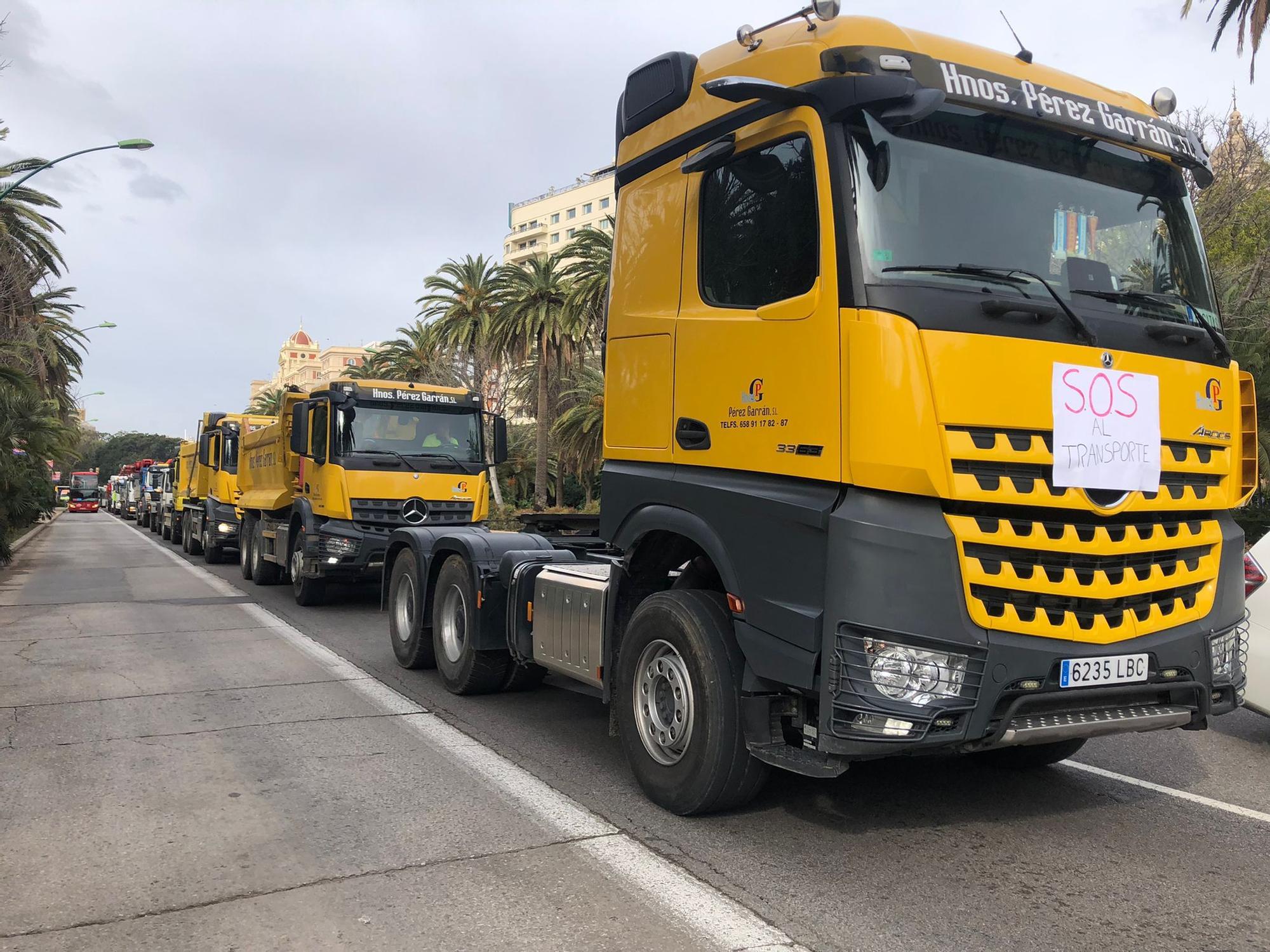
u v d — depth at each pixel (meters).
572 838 4.14
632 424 4.90
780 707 4.13
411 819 4.37
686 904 3.47
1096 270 4.04
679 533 4.45
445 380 46.28
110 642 9.48
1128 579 3.79
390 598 8.42
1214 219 19.47
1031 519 3.64
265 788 4.80
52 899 3.48
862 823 4.41
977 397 3.51
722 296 4.35
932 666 3.47
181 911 3.38
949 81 3.85
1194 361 4.11
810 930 3.29
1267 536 5.92
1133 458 3.80
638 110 5.05
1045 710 3.67
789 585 3.82
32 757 5.33
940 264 3.69
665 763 4.54
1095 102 4.26
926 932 3.29
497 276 40.56
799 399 3.82
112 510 84.75
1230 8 20.34
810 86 3.87
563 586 5.59
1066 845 4.15
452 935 3.21
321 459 12.17
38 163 26.56
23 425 20.70
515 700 6.98
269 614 11.68
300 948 3.11
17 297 25.72
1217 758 5.61
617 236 5.20
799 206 3.93
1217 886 3.73
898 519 3.51
